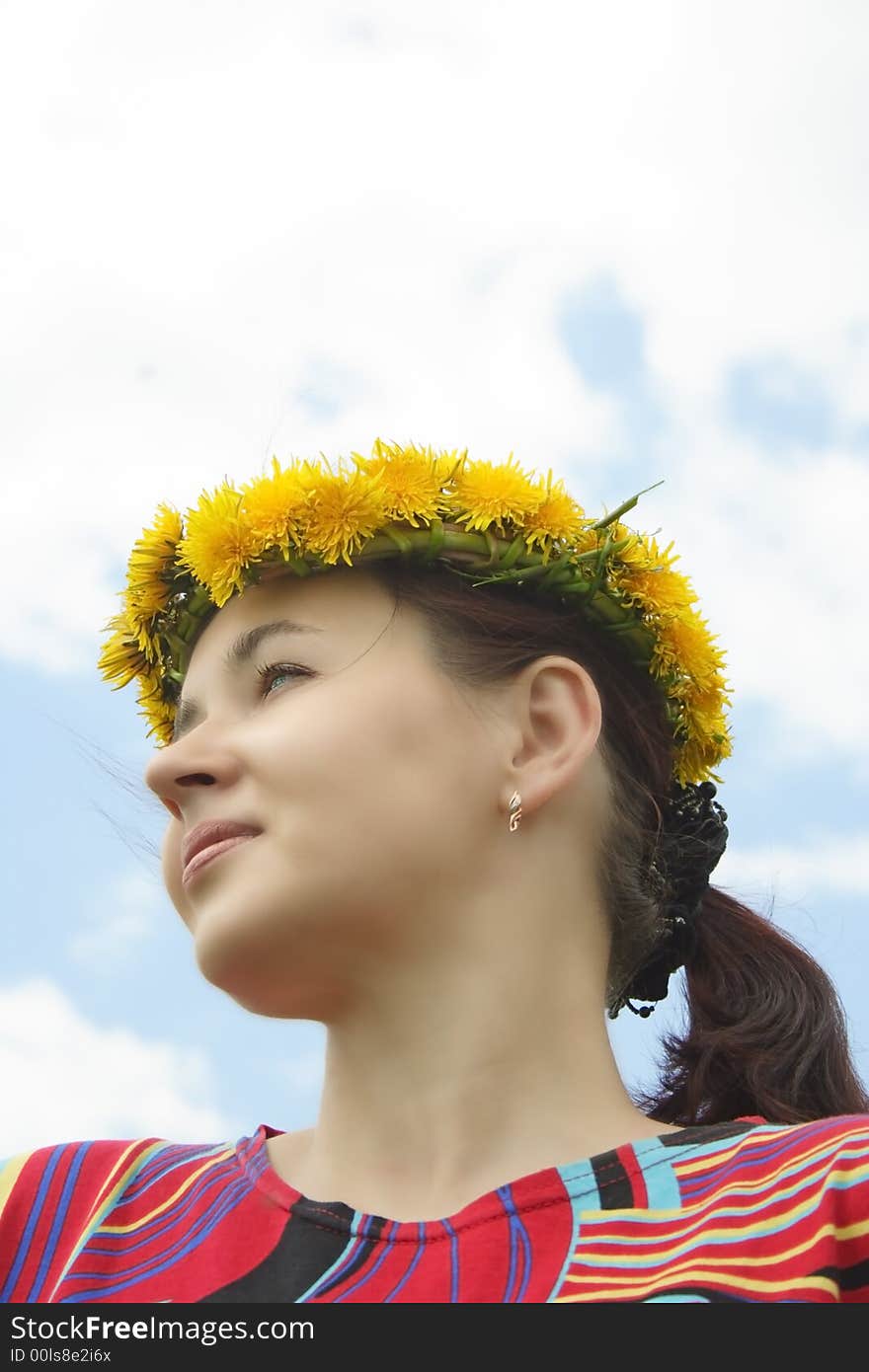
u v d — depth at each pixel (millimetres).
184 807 2863
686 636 3207
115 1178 2896
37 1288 2775
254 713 2938
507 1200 2529
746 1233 2396
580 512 3154
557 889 2891
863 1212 2363
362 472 3023
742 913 3361
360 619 2943
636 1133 2713
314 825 2727
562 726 2977
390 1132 2719
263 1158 2799
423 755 2818
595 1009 2859
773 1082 3133
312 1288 2521
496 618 3004
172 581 3215
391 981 2760
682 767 3293
